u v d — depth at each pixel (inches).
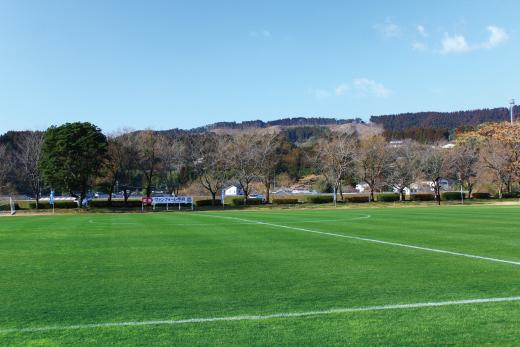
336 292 370.3
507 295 355.6
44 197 3545.8
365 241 701.3
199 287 394.6
